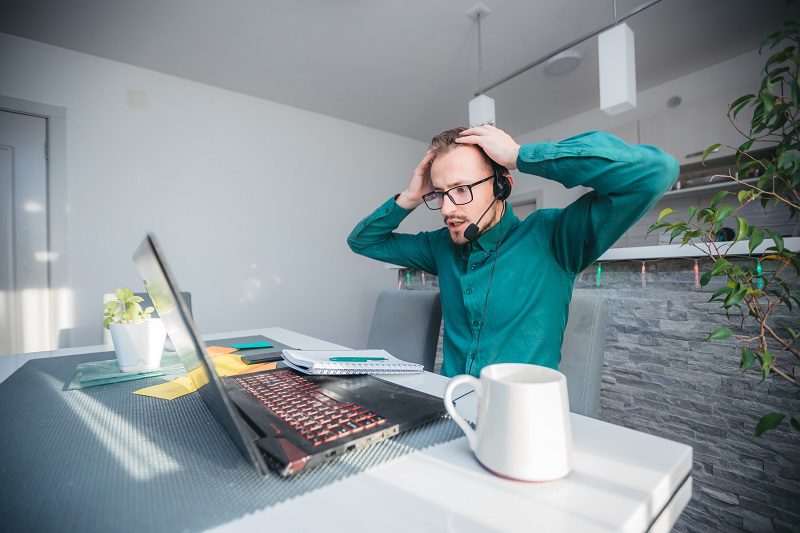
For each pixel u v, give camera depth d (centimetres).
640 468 41
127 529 31
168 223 282
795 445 109
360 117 371
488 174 93
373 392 61
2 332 228
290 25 233
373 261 394
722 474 123
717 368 125
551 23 235
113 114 263
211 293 300
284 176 339
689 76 304
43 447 46
